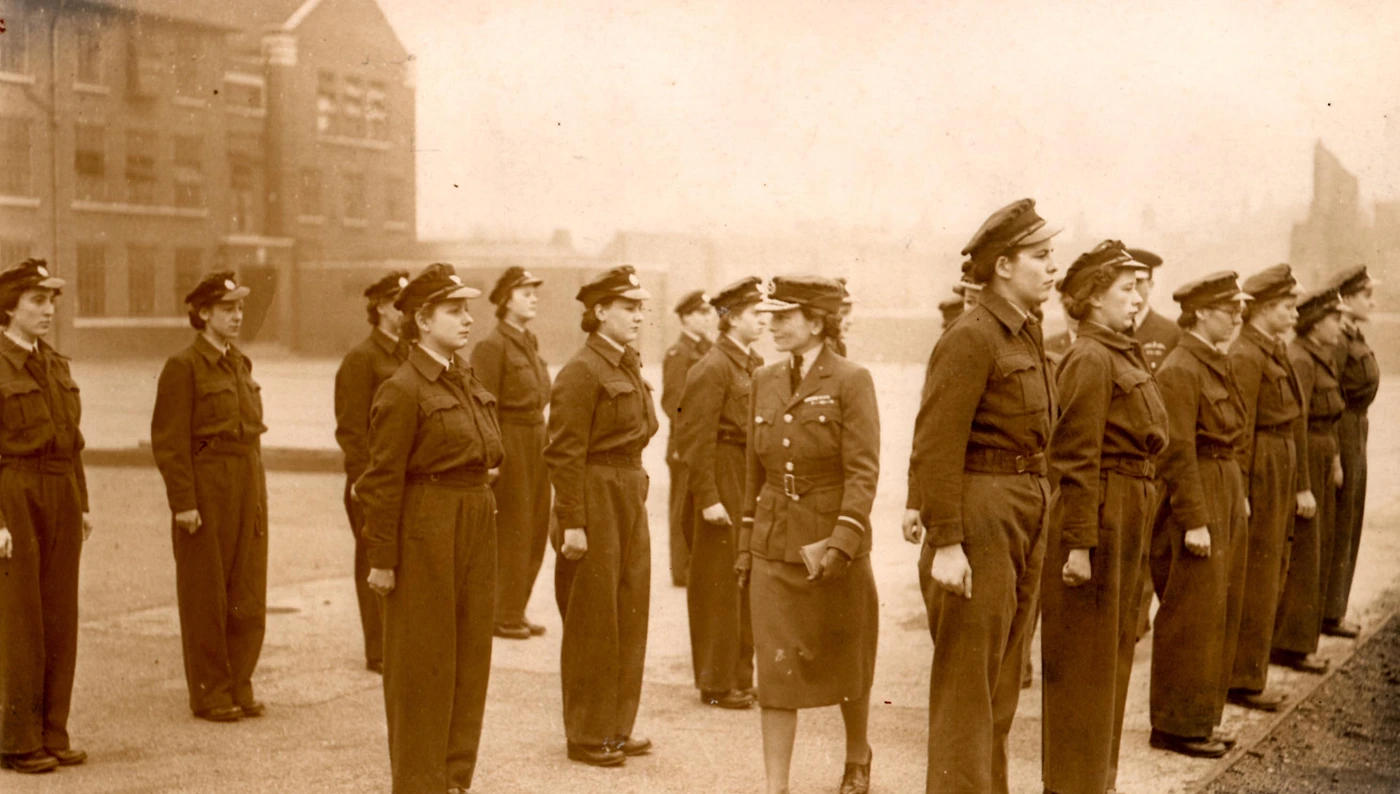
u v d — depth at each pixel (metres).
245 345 44.06
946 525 4.27
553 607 8.73
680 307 9.42
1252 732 6.00
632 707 5.51
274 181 43.31
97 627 8.01
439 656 4.70
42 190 36.78
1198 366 5.72
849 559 4.73
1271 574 6.51
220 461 6.11
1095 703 4.72
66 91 36.94
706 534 6.38
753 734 5.88
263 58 42.75
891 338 27.23
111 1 38.00
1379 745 5.75
